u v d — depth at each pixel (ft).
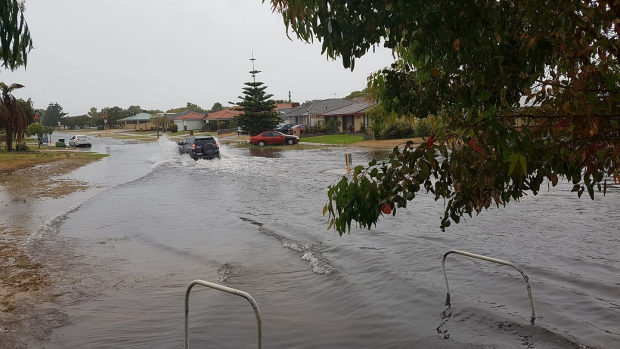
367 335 19.63
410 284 25.22
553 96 10.66
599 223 36.73
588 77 9.95
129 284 27.78
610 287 23.26
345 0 11.74
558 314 20.35
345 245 34.24
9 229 43.57
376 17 11.72
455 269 27.40
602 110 9.70
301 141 188.55
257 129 215.10
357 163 97.91
